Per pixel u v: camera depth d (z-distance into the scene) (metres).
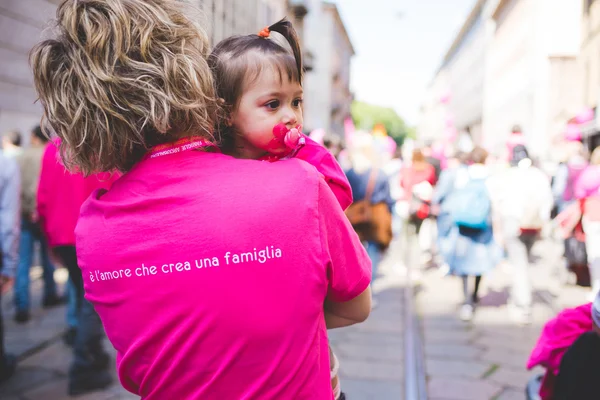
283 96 0.95
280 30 1.00
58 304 4.86
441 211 5.07
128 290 0.83
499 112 28.91
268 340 0.78
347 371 3.46
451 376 3.37
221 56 0.96
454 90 54.44
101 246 0.86
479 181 4.57
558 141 7.64
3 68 6.55
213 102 0.89
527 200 4.43
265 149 0.98
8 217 3.17
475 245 4.58
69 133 0.84
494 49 31.56
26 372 3.33
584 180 4.87
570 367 1.48
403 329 4.34
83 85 0.81
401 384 3.25
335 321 0.97
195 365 0.80
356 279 0.88
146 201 0.83
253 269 0.78
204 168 0.85
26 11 6.93
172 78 0.81
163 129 0.82
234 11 12.73
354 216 4.93
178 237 0.80
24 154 4.34
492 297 5.41
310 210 0.80
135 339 0.84
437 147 10.22
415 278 6.29
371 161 4.99
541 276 6.38
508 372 3.43
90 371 3.05
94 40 0.80
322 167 0.98
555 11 16.22
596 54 13.93
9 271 3.21
